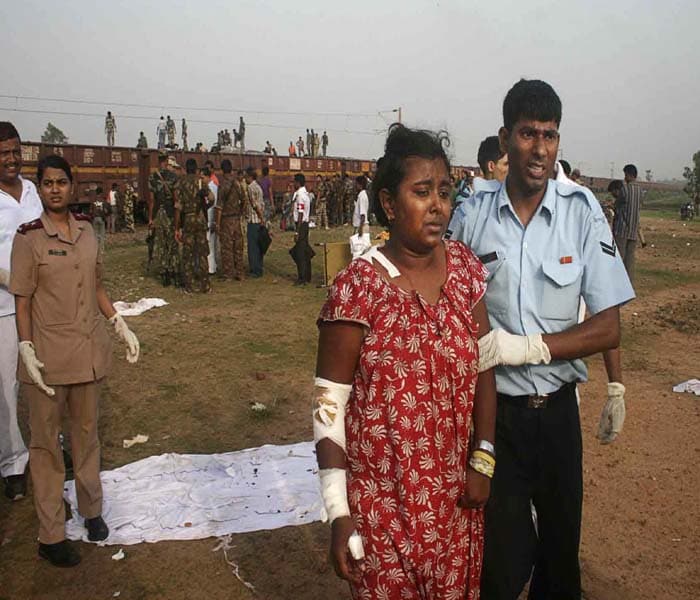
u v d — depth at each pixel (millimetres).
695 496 4238
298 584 3379
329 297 1926
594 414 5613
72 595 3295
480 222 2570
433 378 1867
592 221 2418
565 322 2443
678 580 3410
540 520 2578
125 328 3758
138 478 4391
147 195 22859
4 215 4066
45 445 3457
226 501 4125
